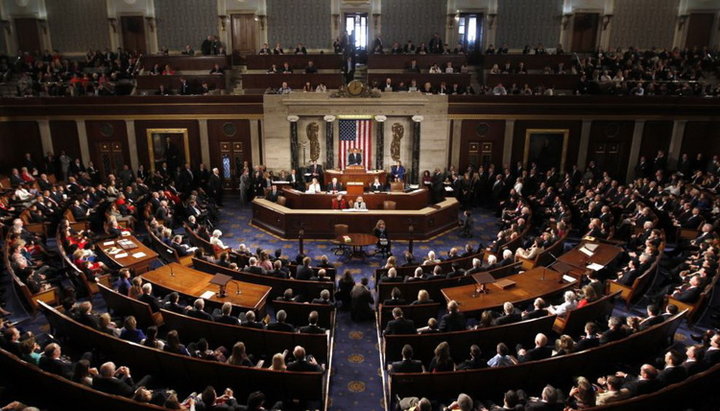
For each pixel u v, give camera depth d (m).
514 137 23.28
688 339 10.85
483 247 15.98
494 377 8.12
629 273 12.44
